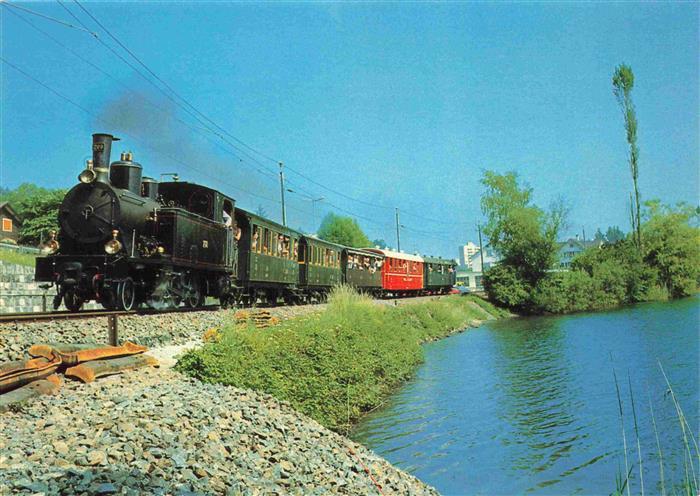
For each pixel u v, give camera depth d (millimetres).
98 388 8422
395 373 19297
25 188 80312
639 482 10695
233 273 20859
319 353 15031
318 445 9312
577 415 15203
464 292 66750
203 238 17797
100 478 4859
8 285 20188
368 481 8445
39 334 10438
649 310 49906
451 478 10516
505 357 25281
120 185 15359
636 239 65688
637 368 22016
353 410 14289
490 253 59094
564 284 54875
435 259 54344
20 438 5754
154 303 15672
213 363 11336
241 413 8961
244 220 21797
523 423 14336
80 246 14586
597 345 28688
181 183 18484
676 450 12523
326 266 31219
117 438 5902
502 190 56500
